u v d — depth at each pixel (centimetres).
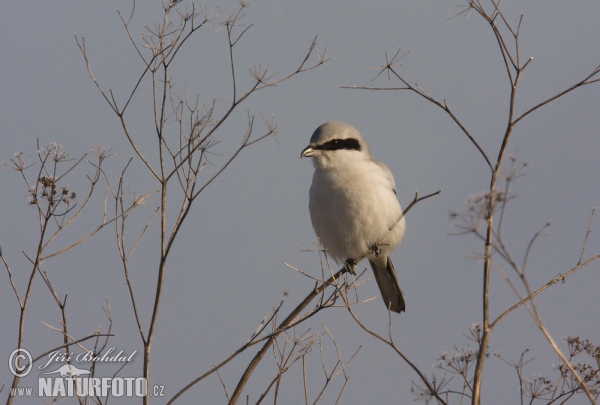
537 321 665
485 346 736
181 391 881
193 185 909
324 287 940
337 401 912
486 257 663
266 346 917
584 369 863
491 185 793
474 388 725
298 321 907
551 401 865
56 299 895
